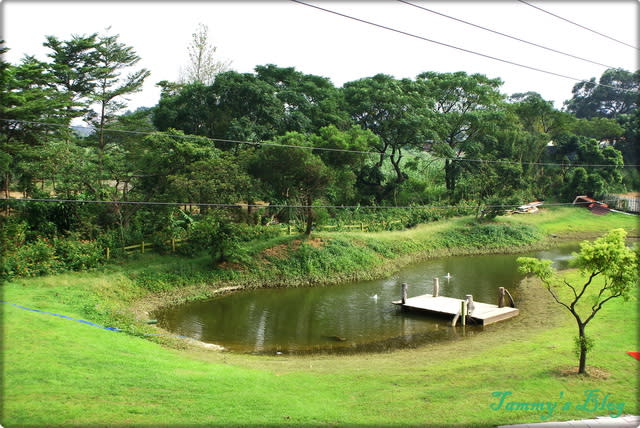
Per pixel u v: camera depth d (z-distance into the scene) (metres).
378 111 46.03
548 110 59.69
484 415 10.48
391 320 22.09
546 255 38.25
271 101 39.41
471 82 49.41
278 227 33.75
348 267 31.20
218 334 19.88
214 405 10.88
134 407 10.49
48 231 26.06
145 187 31.73
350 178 34.03
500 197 47.34
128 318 19.58
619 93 79.12
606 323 18.22
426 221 44.22
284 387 12.42
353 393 11.98
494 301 25.23
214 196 27.30
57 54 35.19
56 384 11.34
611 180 60.47
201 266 27.70
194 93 39.56
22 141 30.03
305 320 22.09
